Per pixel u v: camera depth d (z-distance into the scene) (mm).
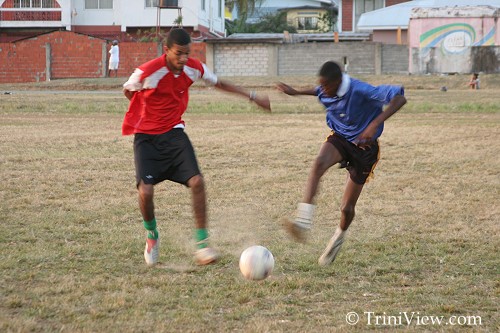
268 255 7031
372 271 8094
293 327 6395
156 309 6832
